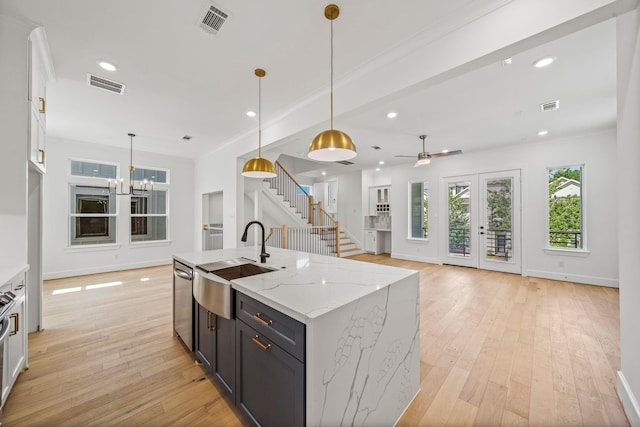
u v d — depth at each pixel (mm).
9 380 1780
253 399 1501
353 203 8922
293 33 2129
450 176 6305
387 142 5125
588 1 1470
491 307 3547
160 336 2703
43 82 2520
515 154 5352
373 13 1908
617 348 2473
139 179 6031
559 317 3205
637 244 1534
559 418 1646
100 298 3889
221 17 1958
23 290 2023
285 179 7160
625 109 1616
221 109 3586
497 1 1735
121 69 2633
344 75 2713
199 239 6527
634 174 1542
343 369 1267
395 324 1644
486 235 5785
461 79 2738
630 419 1592
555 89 2957
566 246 4883
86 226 5383
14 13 1889
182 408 1723
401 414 1677
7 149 1961
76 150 5180
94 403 1760
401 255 7242
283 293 1427
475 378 2039
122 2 1809
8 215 1969
